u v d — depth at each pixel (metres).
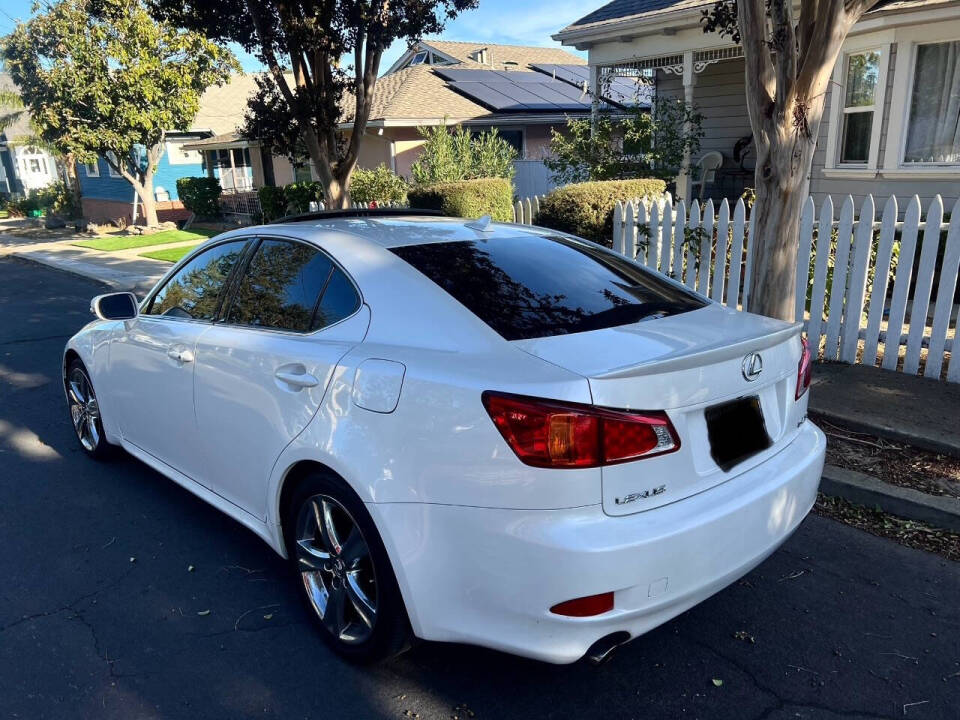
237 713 2.67
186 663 2.95
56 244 21.52
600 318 2.82
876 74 9.88
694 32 12.16
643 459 2.30
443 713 2.66
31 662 2.96
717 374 2.53
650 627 2.39
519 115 19.36
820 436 3.12
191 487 3.90
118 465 5.01
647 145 12.00
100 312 4.13
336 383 2.79
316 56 9.47
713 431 2.55
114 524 4.14
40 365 7.71
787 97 4.84
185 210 26.83
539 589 2.27
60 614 3.30
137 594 3.45
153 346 3.95
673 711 2.65
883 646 2.98
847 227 5.82
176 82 21.05
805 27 4.90
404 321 2.79
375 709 2.68
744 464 2.66
